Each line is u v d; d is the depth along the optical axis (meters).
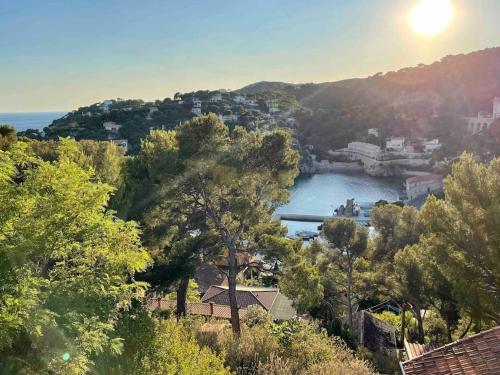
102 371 7.18
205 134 15.84
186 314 16.02
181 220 17.27
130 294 7.38
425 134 147.50
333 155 148.25
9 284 5.26
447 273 14.59
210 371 7.95
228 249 16.41
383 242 24.88
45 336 5.64
